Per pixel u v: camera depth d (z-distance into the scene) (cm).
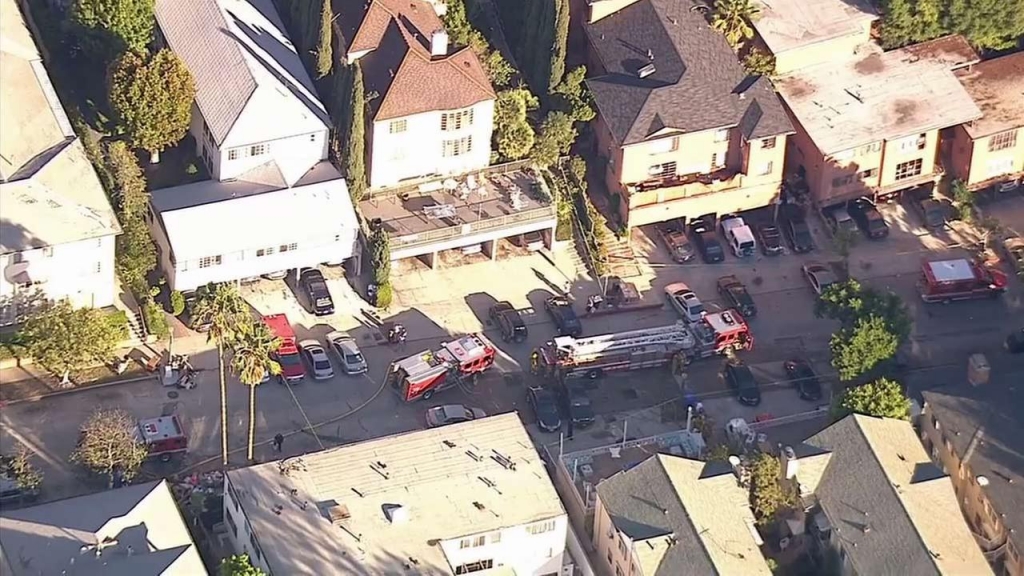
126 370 17200
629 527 15612
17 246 16675
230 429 16938
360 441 16825
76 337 16575
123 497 15375
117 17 18650
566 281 18775
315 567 14938
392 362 17738
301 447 16888
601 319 18512
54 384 16988
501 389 17700
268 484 15550
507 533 15512
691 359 18125
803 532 16212
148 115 17850
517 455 16088
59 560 14775
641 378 17975
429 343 17975
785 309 18788
